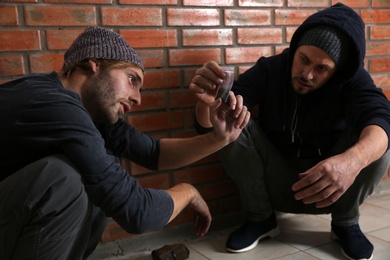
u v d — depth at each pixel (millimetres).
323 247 1525
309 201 1115
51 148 866
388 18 1996
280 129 1550
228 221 1768
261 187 1555
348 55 1338
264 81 1551
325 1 1850
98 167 865
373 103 1312
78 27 1408
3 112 865
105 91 977
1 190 848
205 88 1073
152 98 1553
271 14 1741
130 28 1485
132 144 1234
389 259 1404
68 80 999
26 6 1335
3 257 865
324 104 1477
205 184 1699
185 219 1666
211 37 1633
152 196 960
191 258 1481
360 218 1775
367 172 1373
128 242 1571
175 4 1548
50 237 850
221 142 1146
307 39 1328
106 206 890
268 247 1546
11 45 1334
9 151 875
